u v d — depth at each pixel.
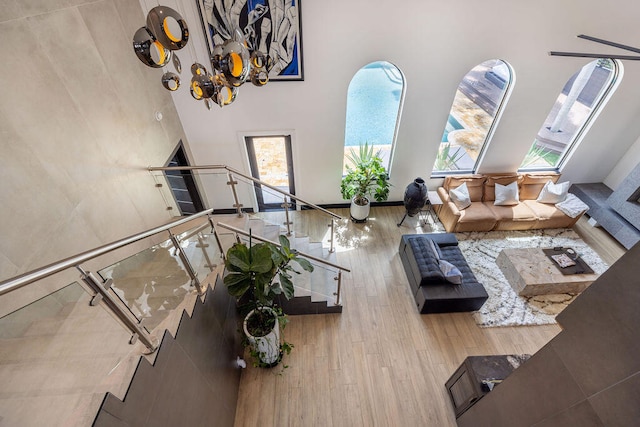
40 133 2.52
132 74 3.77
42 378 1.66
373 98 5.33
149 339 2.17
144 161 4.01
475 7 4.26
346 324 4.57
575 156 6.31
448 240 5.43
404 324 4.58
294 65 4.61
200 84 2.23
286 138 5.59
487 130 5.91
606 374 1.64
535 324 4.61
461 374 3.48
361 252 5.72
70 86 2.83
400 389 3.88
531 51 4.71
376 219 6.50
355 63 4.67
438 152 6.16
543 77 5.02
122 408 1.78
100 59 3.22
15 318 1.57
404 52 4.61
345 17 4.24
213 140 5.40
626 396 1.52
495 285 5.15
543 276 4.86
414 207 5.87
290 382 3.92
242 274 3.09
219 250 3.67
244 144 5.52
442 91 5.08
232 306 3.92
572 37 4.59
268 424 3.56
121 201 3.52
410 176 6.37
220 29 4.20
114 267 2.08
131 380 1.88
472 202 6.30
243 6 4.05
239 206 5.06
